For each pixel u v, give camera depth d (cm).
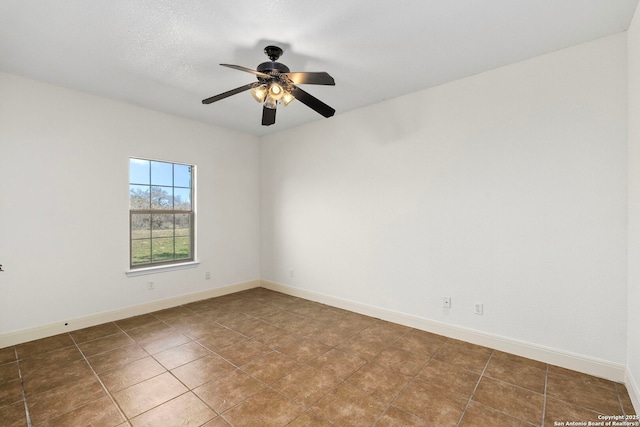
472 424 181
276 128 458
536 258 255
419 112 320
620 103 220
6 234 283
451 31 218
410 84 305
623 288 221
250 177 493
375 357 263
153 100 350
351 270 384
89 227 332
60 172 312
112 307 349
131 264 370
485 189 280
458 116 294
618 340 223
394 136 341
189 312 380
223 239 457
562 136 242
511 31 218
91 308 334
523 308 262
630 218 212
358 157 374
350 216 384
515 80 262
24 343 289
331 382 225
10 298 285
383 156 351
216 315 369
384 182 350
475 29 215
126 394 210
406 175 332
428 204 316
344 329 325
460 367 246
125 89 319
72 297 321
